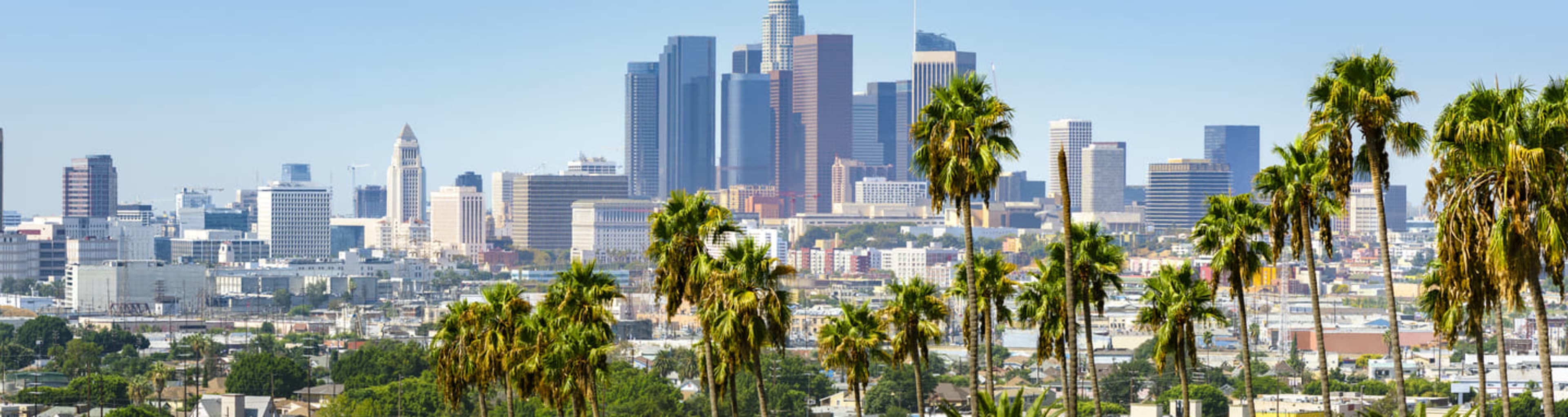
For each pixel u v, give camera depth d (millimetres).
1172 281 165500
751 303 142125
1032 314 162875
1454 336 155750
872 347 162250
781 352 149875
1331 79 123625
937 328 161375
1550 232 101188
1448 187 107625
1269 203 155625
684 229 149875
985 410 154875
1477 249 104562
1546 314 105188
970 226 135875
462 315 189375
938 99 132875
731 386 153125
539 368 175250
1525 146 102312
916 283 163000
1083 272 157500
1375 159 123250
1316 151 143750
